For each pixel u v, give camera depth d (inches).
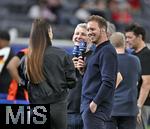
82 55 503.5
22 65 475.8
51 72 462.6
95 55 473.4
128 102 536.1
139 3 1378.0
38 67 459.5
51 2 1264.8
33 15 1248.8
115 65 468.4
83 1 1298.0
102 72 465.7
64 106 468.1
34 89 465.7
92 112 465.7
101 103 467.2
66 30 1184.2
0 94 636.1
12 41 808.9
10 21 1219.2
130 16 1273.4
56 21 1238.9
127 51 573.6
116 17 1235.2
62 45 767.7
